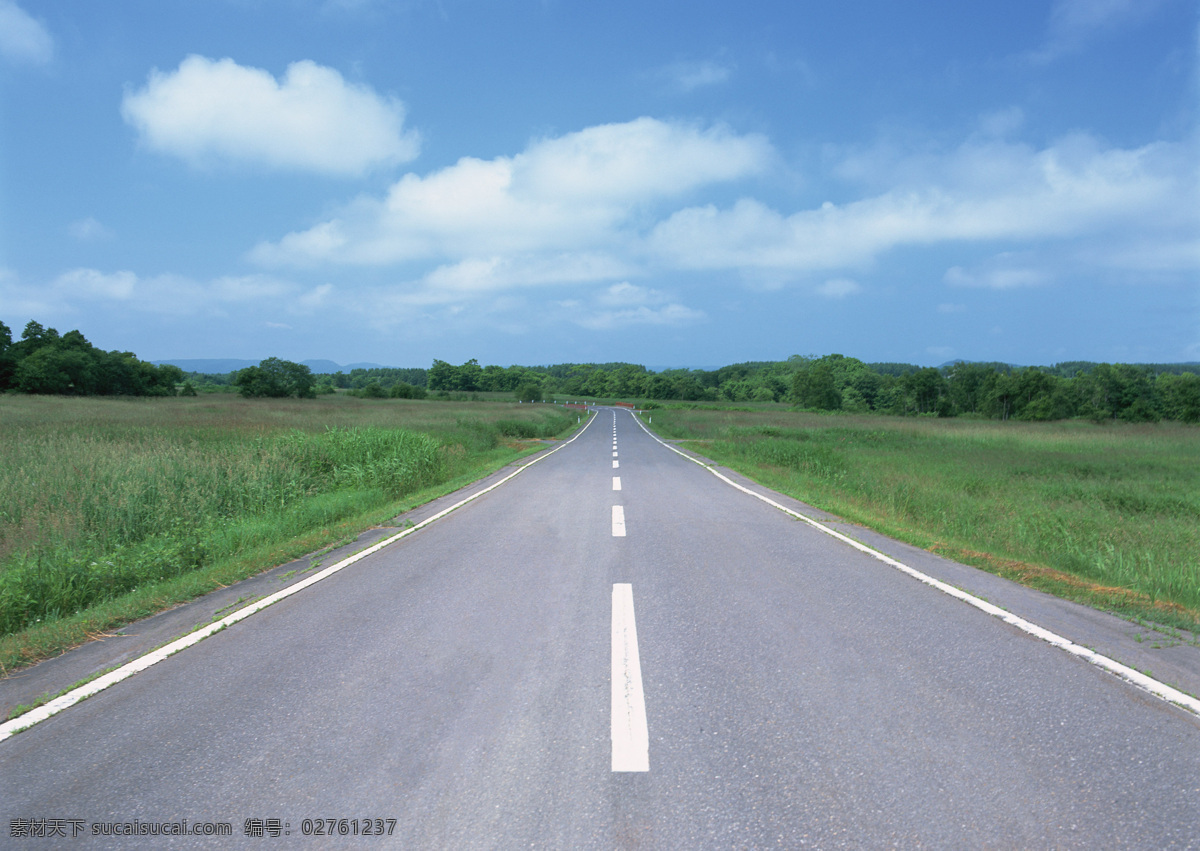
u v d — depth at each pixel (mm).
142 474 10602
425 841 2377
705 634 4641
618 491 13547
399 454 15500
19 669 4195
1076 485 15484
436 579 6363
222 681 3893
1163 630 4699
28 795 2711
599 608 5305
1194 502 13383
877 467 18312
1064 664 4020
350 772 2852
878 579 6238
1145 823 2436
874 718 3309
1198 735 3111
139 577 6934
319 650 4410
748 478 16375
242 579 6547
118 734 3238
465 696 3633
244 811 2578
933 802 2576
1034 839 2346
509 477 16547
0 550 7766
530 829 2434
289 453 14406
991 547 8703
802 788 2686
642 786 2715
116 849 2350
